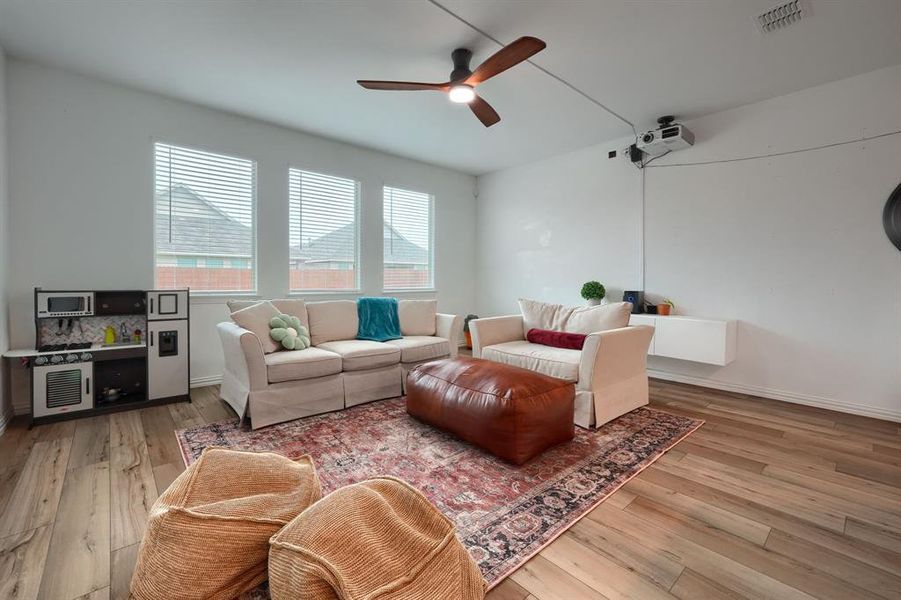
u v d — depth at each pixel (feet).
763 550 5.00
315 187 14.48
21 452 7.59
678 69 9.75
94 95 10.33
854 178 10.12
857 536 5.28
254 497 4.58
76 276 10.21
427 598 3.54
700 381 12.85
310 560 3.56
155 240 11.37
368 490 4.44
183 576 3.81
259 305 10.52
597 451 7.84
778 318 11.33
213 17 7.87
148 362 10.27
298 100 11.50
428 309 13.56
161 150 11.42
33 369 8.84
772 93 10.99
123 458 7.39
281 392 9.23
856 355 10.19
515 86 10.61
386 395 11.21
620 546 5.06
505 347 11.37
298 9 7.62
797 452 7.84
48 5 7.51
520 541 5.11
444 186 18.62
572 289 16.16
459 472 6.95
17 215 9.49
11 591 4.24
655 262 13.71
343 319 12.26
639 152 13.71
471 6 7.50
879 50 8.93
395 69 9.82
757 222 11.62
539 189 17.29
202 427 8.93
